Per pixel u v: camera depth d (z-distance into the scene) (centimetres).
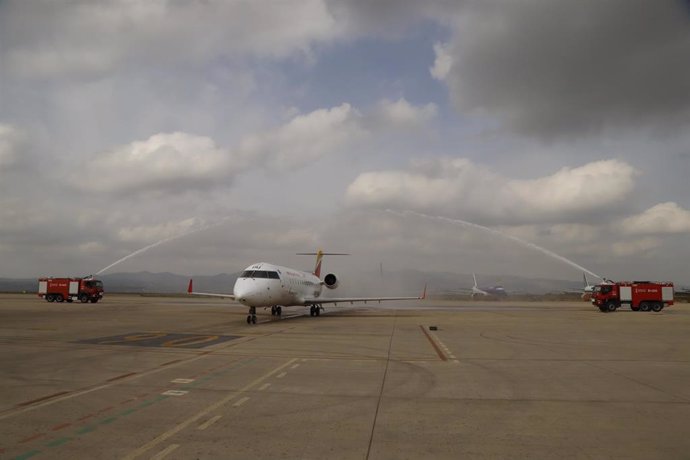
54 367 1392
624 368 1439
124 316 3750
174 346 1908
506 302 9856
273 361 1534
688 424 830
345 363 1509
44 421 826
